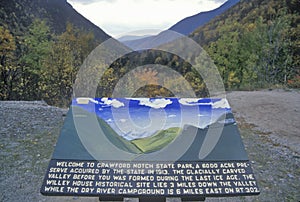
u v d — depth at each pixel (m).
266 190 3.45
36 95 17.72
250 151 4.68
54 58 16.52
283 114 6.58
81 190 2.46
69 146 2.81
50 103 14.29
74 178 2.55
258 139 5.24
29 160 4.38
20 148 4.87
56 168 2.62
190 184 2.51
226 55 15.88
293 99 7.81
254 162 4.25
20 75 18.47
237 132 2.96
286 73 13.74
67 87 14.65
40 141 5.20
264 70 14.30
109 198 2.60
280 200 3.24
